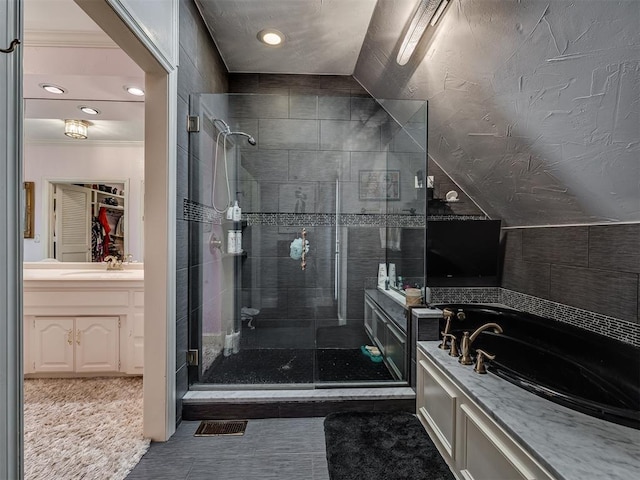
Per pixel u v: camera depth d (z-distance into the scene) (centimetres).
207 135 211
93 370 220
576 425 103
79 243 267
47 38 195
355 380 207
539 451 90
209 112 214
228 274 258
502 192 228
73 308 218
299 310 275
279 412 180
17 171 74
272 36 222
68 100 232
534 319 210
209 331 217
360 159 272
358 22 205
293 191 273
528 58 131
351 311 278
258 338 272
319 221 276
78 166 266
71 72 202
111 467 136
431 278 260
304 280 276
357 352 265
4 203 72
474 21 139
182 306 177
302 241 276
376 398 185
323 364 238
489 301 263
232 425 172
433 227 255
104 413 179
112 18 116
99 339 220
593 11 99
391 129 268
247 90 277
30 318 216
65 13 176
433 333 188
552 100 137
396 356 223
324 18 202
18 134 74
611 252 167
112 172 269
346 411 183
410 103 237
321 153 271
